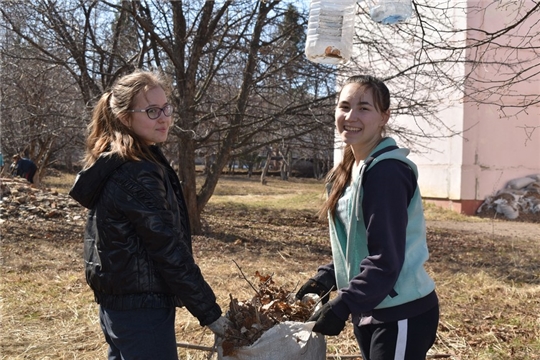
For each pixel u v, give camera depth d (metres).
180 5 9.73
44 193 13.05
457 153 16.64
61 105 12.59
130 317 2.47
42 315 5.21
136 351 2.46
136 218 2.40
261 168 56.91
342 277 2.75
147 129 2.56
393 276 2.35
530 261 8.94
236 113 9.81
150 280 2.47
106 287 2.48
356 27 9.45
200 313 2.52
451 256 9.42
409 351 2.46
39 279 6.56
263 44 10.08
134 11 9.05
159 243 2.42
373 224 2.39
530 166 17.19
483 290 6.65
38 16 10.02
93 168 2.47
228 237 10.48
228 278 6.84
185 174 10.51
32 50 10.89
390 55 9.42
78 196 2.52
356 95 2.60
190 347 3.90
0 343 4.48
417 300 2.50
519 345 4.67
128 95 2.53
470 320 5.36
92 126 2.69
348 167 2.78
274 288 3.03
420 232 2.57
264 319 2.74
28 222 10.56
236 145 10.68
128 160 2.46
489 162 16.73
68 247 8.72
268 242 10.17
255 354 2.56
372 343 2.55
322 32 3.00
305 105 9.68
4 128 12.11
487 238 11.92
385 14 3.19
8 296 5.80
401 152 2.51
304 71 9.98
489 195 16.73
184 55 10.26
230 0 9.56
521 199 16.48
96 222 2.50
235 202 19.66
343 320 2.39
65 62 10.36
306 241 10.55
